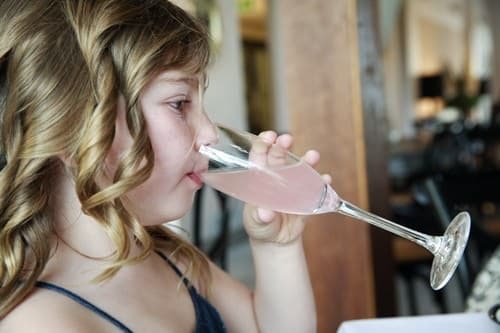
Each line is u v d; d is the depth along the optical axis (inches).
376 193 64.6
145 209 26.9
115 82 24.2
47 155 23.7
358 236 63.9
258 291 36.7
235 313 37.4
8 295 23.4
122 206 25.6
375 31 63.4
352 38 61.7
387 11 188.5
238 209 143.7
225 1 169.2
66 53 24.2
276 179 29.0
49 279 25.2
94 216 24.8
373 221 30.2
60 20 24.6
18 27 24.2
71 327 22.8
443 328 32.9
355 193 63.6
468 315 34.5
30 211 24.3
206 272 37.0
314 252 65.7
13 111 24.2
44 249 24.8
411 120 348.8
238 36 178.1
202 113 28.1
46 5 24.8
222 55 168.2
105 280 25.9
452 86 364.2
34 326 22.5
